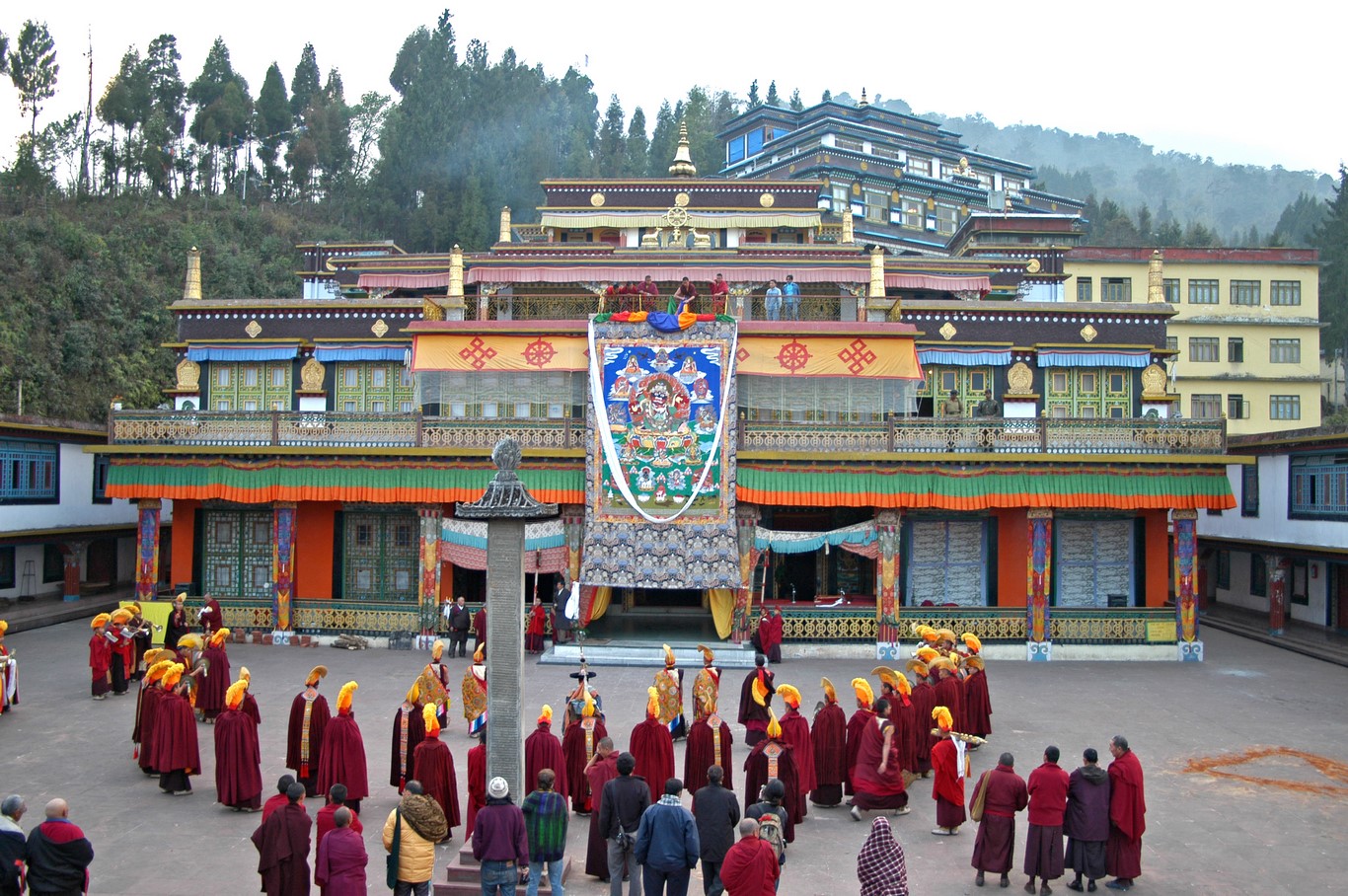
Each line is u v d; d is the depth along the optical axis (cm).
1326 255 8169
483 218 8412
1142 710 2411
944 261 4288
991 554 3284
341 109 11031
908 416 3362
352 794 1644
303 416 3119
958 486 3014
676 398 3023
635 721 2205
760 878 1120
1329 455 3322
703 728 1673
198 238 7512
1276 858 1543
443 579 3247
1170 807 1761
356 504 3328
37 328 5522
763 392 3166
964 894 1407
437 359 3112
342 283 4481
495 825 1235
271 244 8138
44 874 1166
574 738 1686
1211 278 6462
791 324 3114
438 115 9412
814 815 1725
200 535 3359
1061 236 6372
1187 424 3033
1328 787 1869
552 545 3052
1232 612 4022
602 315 3061
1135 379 3572
